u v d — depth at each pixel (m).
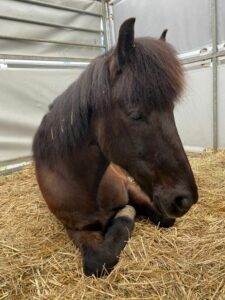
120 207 1.03
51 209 0.99
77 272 0.83
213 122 2.19
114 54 0.67
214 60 2.10
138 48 0.64
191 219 1.12
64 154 0.86
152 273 0.80
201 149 2.36
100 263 0.80
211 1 2.04
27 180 1.84
